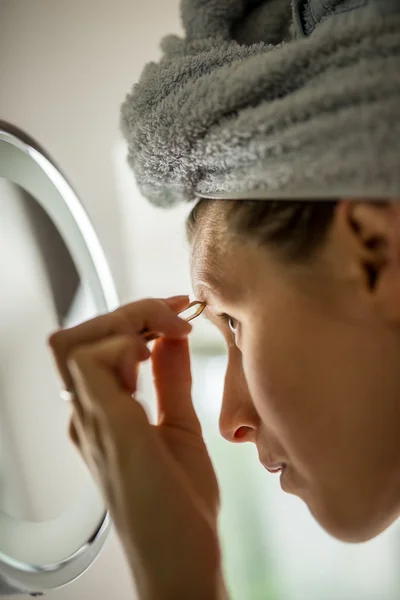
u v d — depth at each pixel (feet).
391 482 1.69
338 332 1.58
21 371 2.10
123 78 2.98
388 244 1.45
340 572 3.63
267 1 2.01
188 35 1.99
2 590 1.75
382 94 1.39
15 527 1.86
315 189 1.44
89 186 2.96
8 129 2.05
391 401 1.60
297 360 1.62
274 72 1.57
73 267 2.38
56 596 2.33
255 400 1.72
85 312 2.41
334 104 1.44
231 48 1.81
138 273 3.31
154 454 1.54
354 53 1.47
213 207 1.83
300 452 1.68
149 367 2.98
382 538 3.65
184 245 3.03
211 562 1.49
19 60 2.64
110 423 1.55
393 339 1.56
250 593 3.49
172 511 1.50
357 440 1.63
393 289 1.47
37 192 2.20
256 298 1.67
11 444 1.99
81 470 2.28
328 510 1.72
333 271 1.55
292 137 1.48
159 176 1.90
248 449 3.52
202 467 1.90
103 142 3.00
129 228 3.22
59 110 2.81
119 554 2.80
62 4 2.79
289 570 3.55
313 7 1.75
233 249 1.72
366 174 1.36
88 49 2.87
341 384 1.60
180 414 1.96
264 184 1.57
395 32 1.45
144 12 2.94
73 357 1.63
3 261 2.05
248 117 1.57
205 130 1.69
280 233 1.63
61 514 2.10
